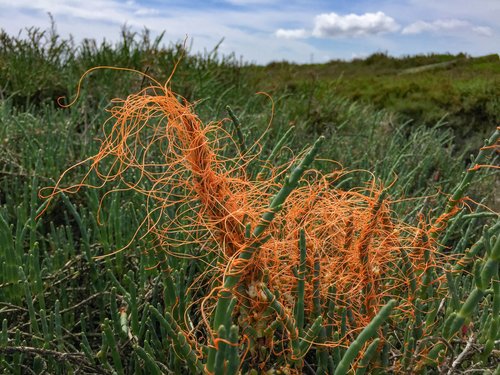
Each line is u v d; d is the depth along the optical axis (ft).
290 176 3.29
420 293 4.63
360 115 21.21
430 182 11.18
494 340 4.16
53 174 9.32
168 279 4.43
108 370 4.62
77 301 6.24
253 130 13.38
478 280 4.00
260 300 3.89
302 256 3.88
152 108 3.99
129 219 7.02
